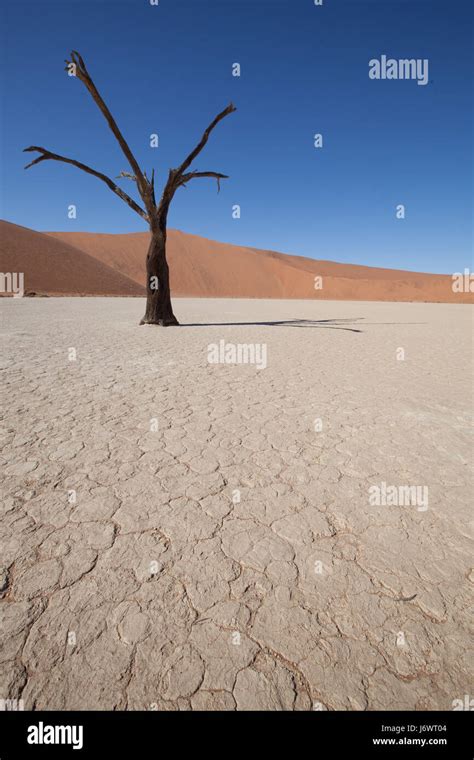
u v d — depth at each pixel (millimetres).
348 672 1466
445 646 1566
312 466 3119
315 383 5898
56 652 1520
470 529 2326
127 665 1478
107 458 3197
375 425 4086
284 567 1994
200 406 4637
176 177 12789
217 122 12258
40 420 4051
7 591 1801
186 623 1657
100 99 10422
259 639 1588
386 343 10562
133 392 5211
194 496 2646
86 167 12516
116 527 2295
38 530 2250
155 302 14367
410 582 1906
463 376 6539
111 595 1796
